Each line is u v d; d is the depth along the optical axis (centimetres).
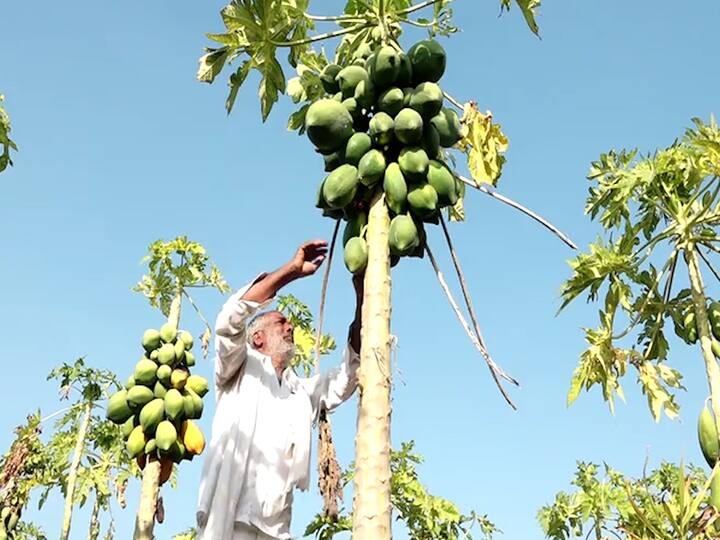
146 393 785
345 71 437
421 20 532
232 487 445
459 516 1464
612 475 1393
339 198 411
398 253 399
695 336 878
